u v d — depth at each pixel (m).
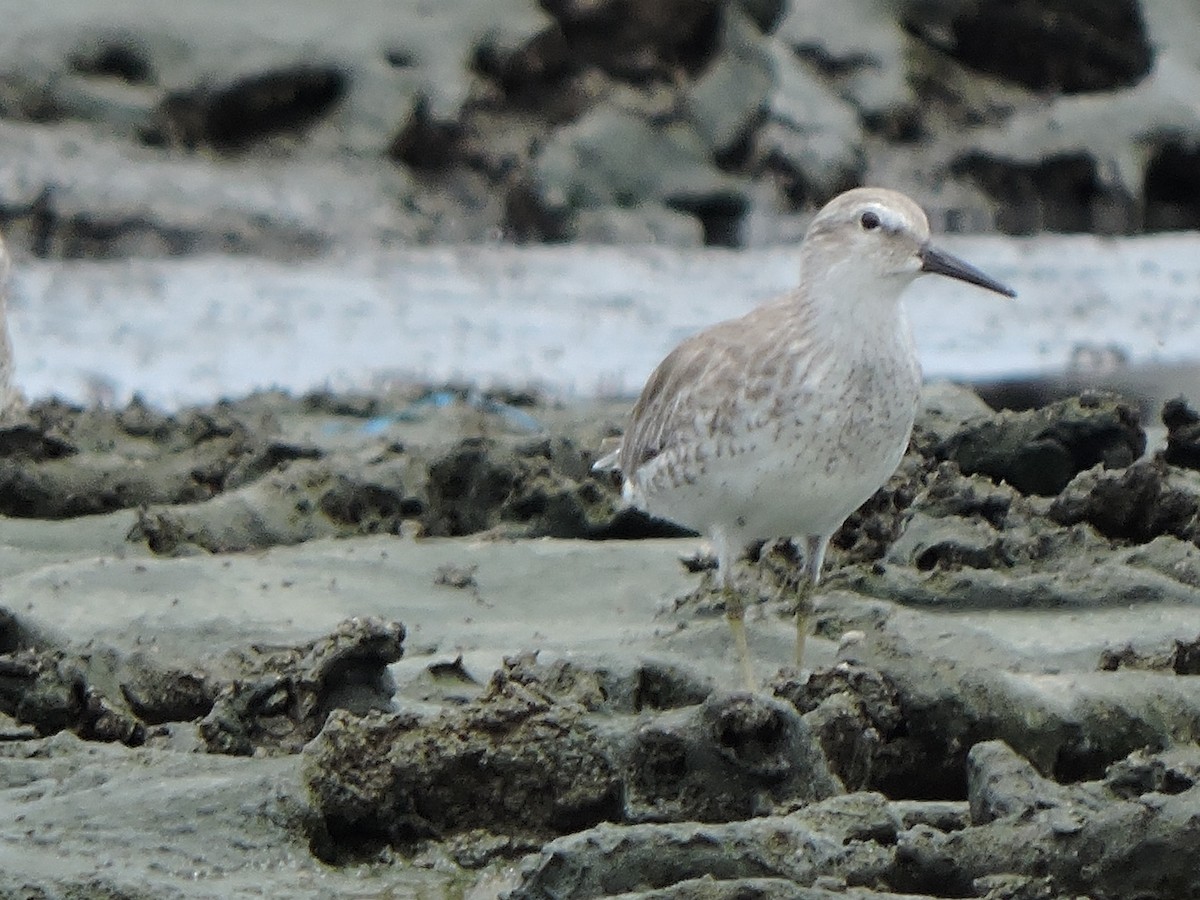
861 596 12.73
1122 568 12.69
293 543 14.65
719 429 11.91
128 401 21.20
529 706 9.38
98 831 9.03
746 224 31.09
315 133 29.80
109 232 27.73
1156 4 32.81
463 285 27.20
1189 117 32.38
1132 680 10.13
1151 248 30.86
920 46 32.59
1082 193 32.38
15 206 27.48
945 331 25.45
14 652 11.82
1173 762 8.70
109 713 10.54
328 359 23.23
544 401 20.56
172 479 15.73
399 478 15.12
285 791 9.16
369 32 30.27
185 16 29.73
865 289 11.73
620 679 10.54
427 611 13.05
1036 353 24.39
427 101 30.02
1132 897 8.15
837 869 8.30
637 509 14.54
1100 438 14.81
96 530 14.73
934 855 8.28
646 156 30.98
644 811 9.19
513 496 14.96
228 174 28.92
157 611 12.58
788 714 9.24
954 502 13.52
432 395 20.11
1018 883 8.04
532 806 9.24
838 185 31.39
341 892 8.76
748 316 12.43
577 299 26.66
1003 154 32.03
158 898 8.38
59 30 29.17
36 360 23.00
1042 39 33.03
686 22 31.66
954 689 9.94
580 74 31.19
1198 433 14.92
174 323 24.78
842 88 32.00
